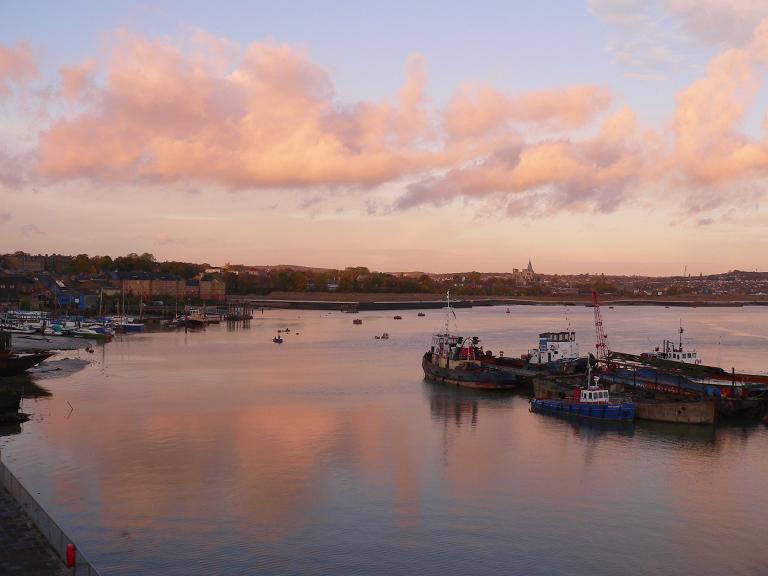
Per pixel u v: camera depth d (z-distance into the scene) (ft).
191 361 565.12
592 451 277.23
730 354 654.53
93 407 357.41
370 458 264.31
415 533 193.36
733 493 227.61
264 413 346.13
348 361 576.20
